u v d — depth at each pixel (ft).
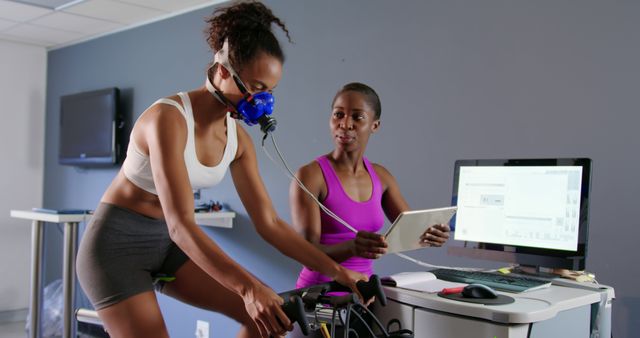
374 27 9.49
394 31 9.23
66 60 15.93
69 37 15.19
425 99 8.84
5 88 15.78
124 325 4.53
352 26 9.80
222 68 4.19
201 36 12.18
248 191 5.09
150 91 13.37
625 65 6.89
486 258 5.77
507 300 4.42
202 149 4.58
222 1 11.74
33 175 16.37
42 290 11.48
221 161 4.80
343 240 5.89
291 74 10.72
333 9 10.08
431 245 5.33
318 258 4.62
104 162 14.08
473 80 8.30
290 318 3.52
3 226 15.72
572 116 7.33
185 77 12.55
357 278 4.36
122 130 14.07
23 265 16.08
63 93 15.99
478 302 4.34
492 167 5.83
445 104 8.61
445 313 4.42
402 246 5.06
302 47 10.55
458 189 6.07
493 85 8.09
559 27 7.47
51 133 16.37
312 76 10.38
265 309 3.53
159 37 13.16
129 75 13.93
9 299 15.76
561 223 5.29
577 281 5.41
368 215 6.04
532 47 7.72
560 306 4.36
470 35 8.35
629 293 6.81
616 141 6.95
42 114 16.53
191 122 4.38
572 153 7.32
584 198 5.16
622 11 6.93
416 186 8.92
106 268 4.56
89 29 14.32
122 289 4.56
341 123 5.98
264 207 5.03
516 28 7.88
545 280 5.27
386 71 9.32
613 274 6.95
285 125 10.79
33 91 16.34
